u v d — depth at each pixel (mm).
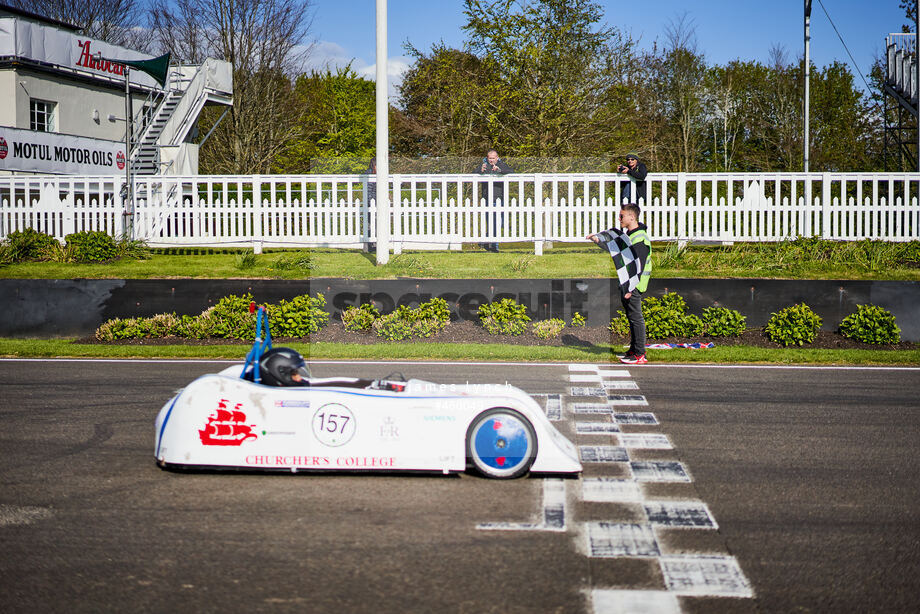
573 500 5859
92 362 11883
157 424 6641
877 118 42094
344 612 4164
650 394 9422
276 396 6312
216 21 42500
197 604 4262
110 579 4562
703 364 11641
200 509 5676
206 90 28656
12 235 17875
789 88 43344
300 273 15555
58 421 8180
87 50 27219
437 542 5078
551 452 6285
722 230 18141
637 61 27234
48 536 5188
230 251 18266
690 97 39750
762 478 6395
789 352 12359
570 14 22594
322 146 45375
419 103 21719
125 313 14602
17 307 14711
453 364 7258
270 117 42312
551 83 21734
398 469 6250
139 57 30141
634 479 6348
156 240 18828
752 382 10305
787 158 41844
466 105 20703
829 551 4973
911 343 13430
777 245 17500
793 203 18109
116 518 5500
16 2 43406
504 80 21703
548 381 8289
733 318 13664
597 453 7047
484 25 22391
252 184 18156
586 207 11625
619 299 13164
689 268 16359
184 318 13891
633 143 22141
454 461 6234
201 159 42500
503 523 5402
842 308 14547
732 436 7641
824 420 8305
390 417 6242
